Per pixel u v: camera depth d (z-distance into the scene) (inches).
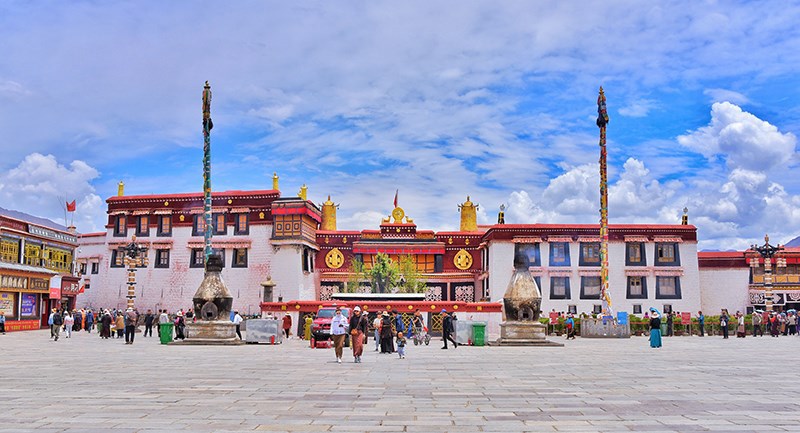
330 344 1202.6
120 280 2357.3
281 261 2241.6
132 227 2388.0
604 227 1740.9
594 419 416.8
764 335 1932.8
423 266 2512.3
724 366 824.9
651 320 1283.2
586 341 1553.9
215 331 1305.4
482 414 434.0
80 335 1713.8
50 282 2066.9
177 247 2340.1
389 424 395.9
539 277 2213.3
